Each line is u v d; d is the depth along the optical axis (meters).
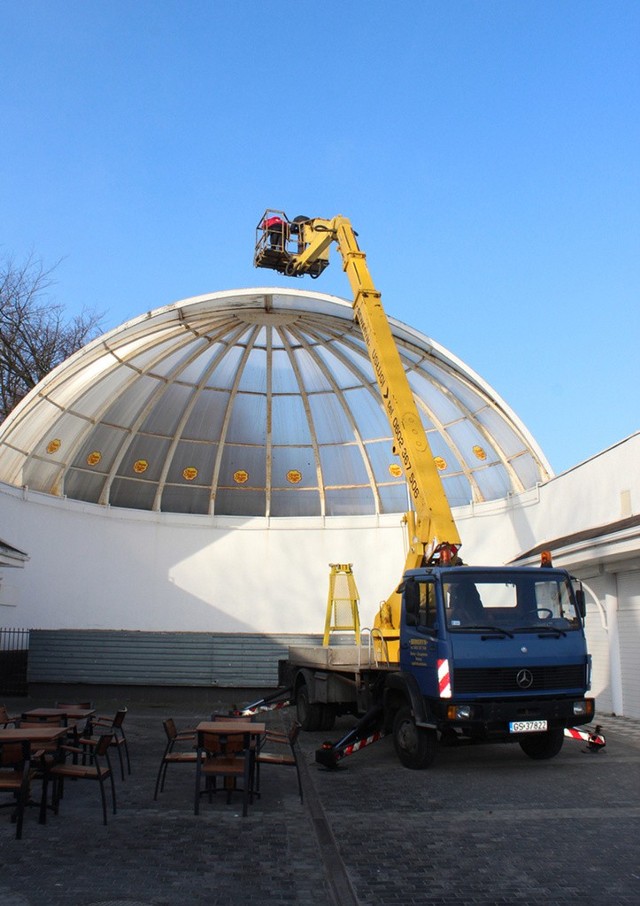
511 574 10.76
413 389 24.97
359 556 26.62
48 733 7.36
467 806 8.45
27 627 22.08
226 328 23.62
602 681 16.25
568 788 9.32
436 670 10.19
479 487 25.33
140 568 25.30
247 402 25.94
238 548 26.69
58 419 22.42
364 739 11.13
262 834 7.29
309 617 26.36
